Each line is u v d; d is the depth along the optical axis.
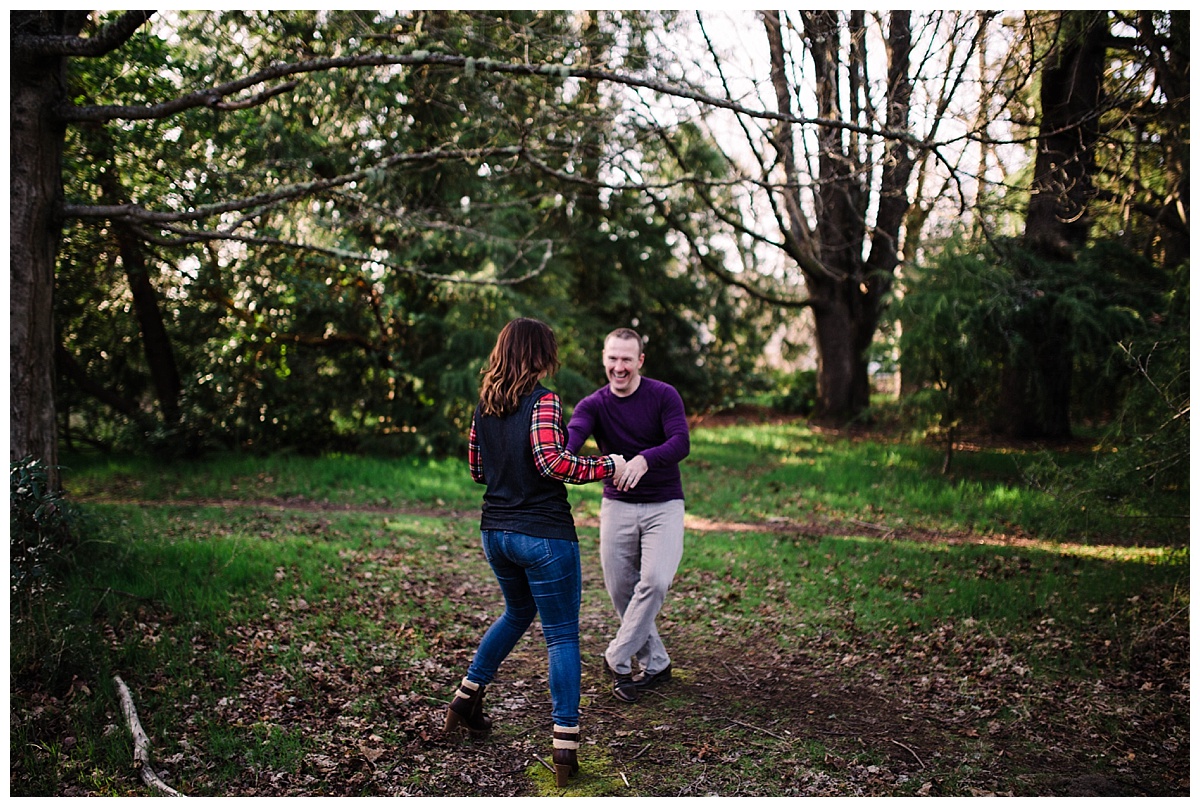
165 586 4.73
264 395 11.45
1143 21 7.14
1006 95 5.94
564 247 12.27
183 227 8.16
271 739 3.26
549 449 3.00
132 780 2.96
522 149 6.45
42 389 5.04
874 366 16.36
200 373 11.44
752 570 6.12
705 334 18.47
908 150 6.00
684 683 4.06
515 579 3.22
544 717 3.63
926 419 10.04
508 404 3.09
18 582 3.93
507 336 3.16
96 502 8.17
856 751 3.36
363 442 11.54
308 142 9.15
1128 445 5.18
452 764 3.20
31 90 4.94
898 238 11.36
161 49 8.01
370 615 4.78
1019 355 10.08
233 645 4.11
